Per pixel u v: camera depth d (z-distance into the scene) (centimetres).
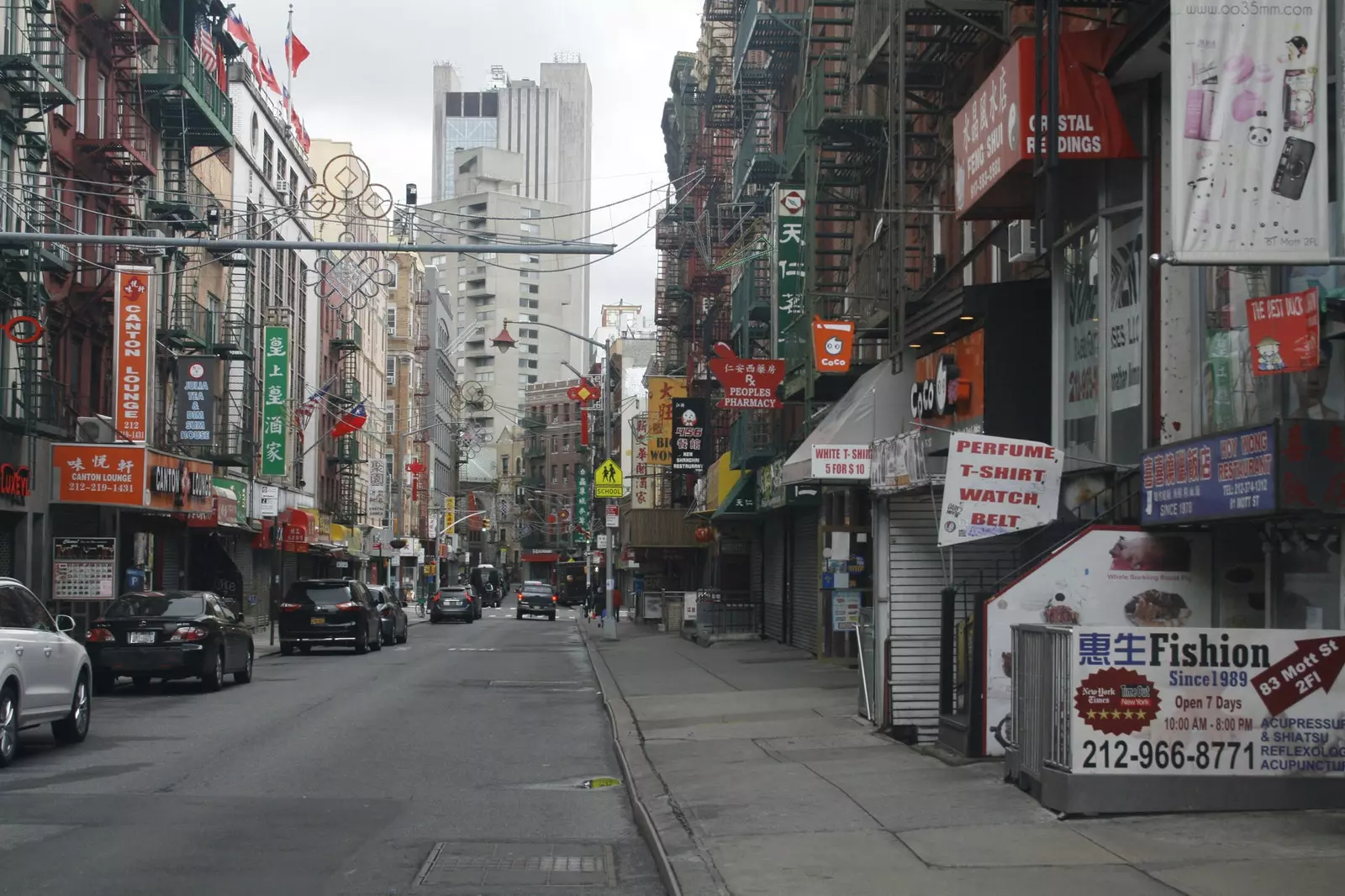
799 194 2642
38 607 1388
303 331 5522
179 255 3525
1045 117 1229
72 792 1105
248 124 4509
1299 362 918
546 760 1368
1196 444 1023
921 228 2102
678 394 4831
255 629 4606
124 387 2838
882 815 947
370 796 1121
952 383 1619
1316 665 900
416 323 9169
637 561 5625
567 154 19950
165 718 1702
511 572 13138
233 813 1021
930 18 1888
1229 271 1095
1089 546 1132
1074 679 898
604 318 11175
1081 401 1386
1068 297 1429
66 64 2825
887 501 1393
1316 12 919
